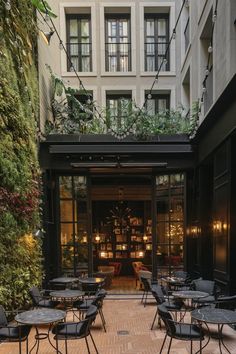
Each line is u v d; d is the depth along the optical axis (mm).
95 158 8336
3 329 4332
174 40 11242
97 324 5898
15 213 5980
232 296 5523
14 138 6125
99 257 11836
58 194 8711
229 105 5742
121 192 11945
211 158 7527
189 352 4574
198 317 4039
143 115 8555
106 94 11547
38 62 7949
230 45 5785
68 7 11211
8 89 5824
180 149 8336
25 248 6457
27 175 6625
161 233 8883
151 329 5598
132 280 10695
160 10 11500
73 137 8234
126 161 8391
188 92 11078
